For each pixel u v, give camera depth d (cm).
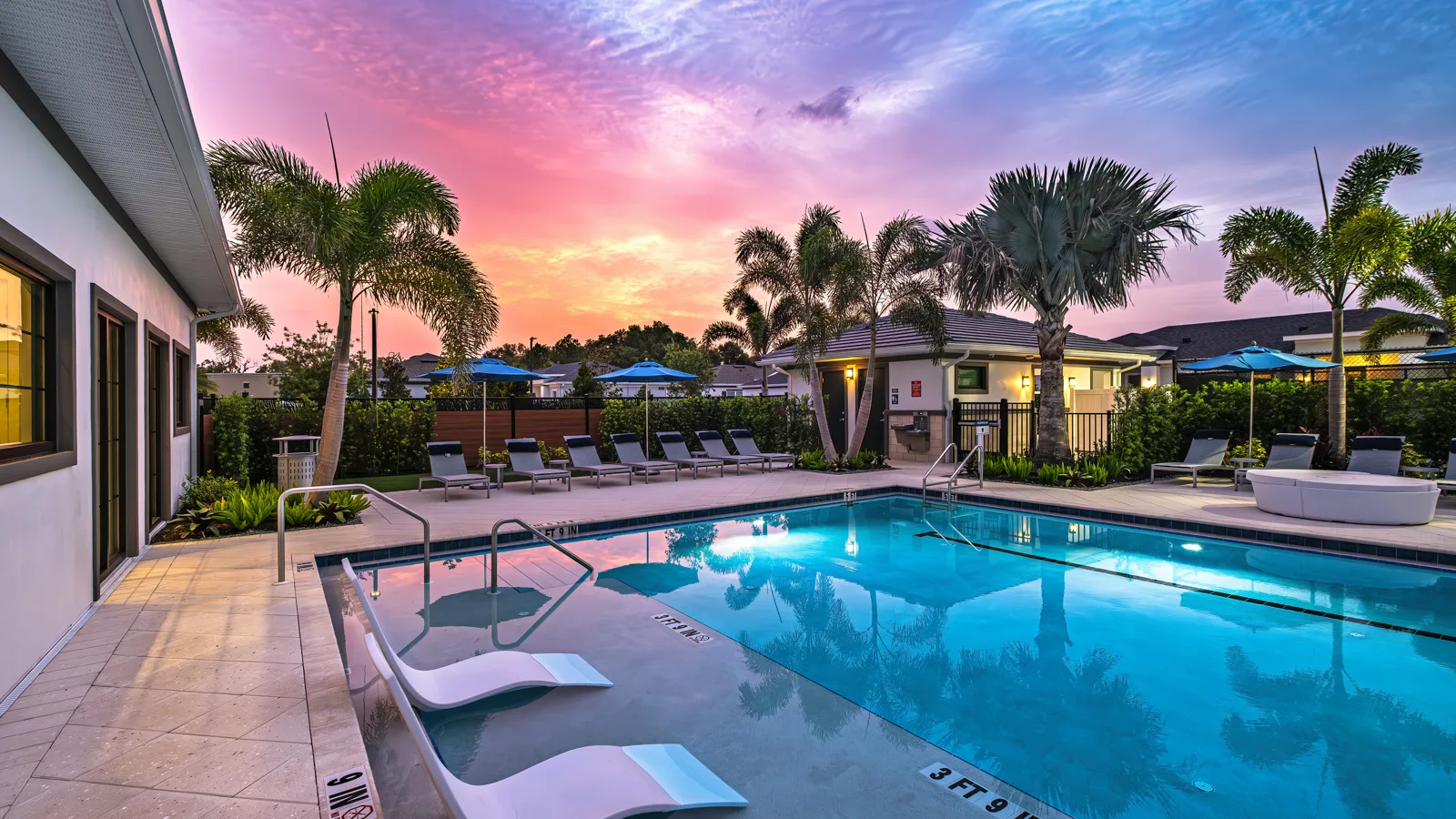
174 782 249
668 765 299
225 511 761
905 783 298
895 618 539
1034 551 776
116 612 458
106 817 226
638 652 462
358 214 824
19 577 340
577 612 552
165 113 395
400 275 923
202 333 1639
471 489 1173
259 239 838
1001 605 573
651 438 1565
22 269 374
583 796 261
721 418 1638
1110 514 922
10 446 354
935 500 1120
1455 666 438
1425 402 1075
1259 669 435
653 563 720
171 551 654
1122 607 568
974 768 312
